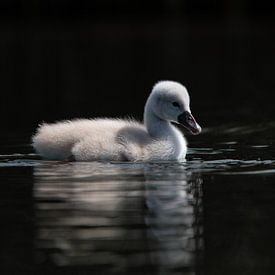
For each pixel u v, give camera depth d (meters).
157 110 16.56
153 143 15.84
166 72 34.72
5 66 37.94
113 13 57.69
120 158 15.48
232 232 10.68
